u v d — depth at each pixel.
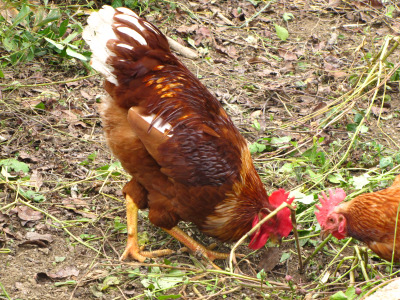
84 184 5.65
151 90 4.61
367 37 8.76
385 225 4.40
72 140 6.18
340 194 4.82
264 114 6.91
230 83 7.47
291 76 7.74
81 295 4.42
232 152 4.58
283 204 4.36
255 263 4.97
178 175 4.47
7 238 4.84
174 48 7.85
